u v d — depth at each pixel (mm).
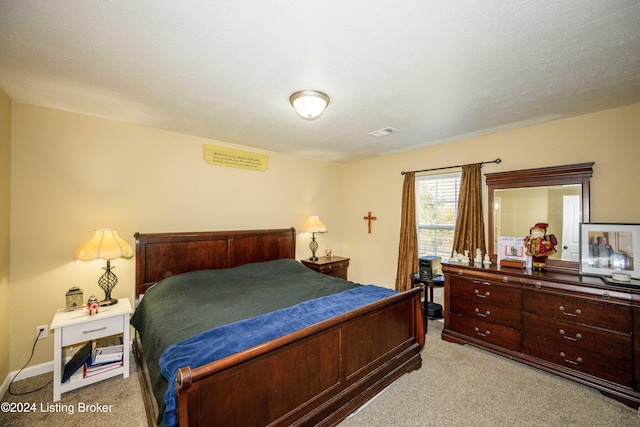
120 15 1254
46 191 2385
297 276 3150
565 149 2684
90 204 2594
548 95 2148
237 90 2043
